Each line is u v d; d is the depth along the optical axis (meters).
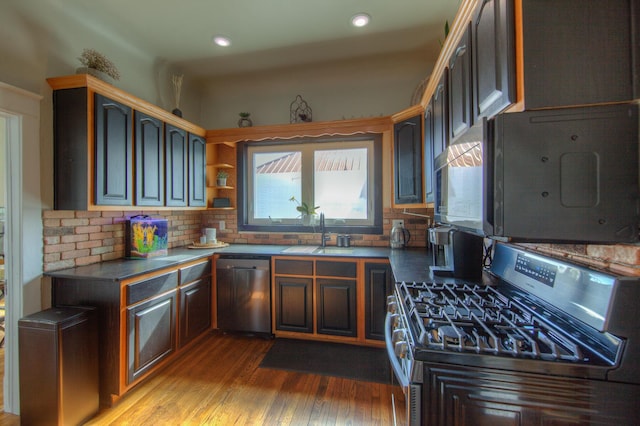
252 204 3.34
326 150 3.16
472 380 0.77
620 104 0.74
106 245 2.21
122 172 2.03
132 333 1.79
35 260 1.74
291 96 3.22
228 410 1.72
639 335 0.71
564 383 0.73
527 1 0.78
